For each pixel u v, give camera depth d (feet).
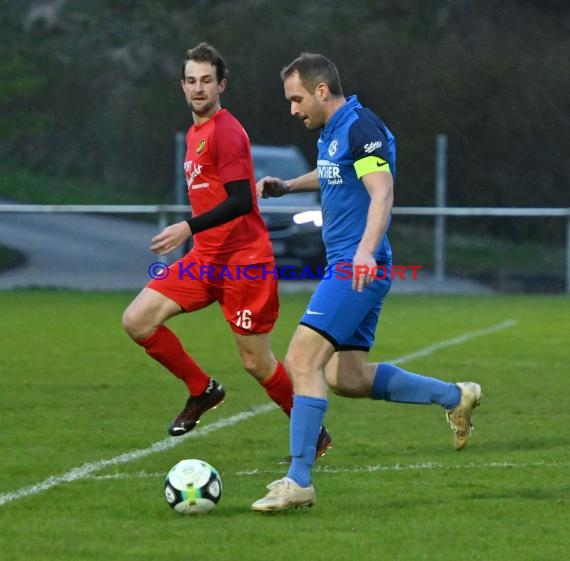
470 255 240.73
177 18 351.67
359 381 65.92
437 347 129.70
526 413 88.48
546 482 64.64
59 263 214.69
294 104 61.82
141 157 318.86
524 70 293.02
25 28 353.31
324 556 50.31
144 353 123.03
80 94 332.60
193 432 80.33
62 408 89.86
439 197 199.82
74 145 327.06
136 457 71.51
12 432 79.77
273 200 204.85
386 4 329.31
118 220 257.55
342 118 61.00
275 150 216.54
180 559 49.93
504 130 290.76
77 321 152.76
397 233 249.96
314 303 60.03
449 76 296.10
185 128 315.78
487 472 67.26
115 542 52.44
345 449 74.49
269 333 73.36
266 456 72.28
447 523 55.93
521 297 195.93
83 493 61.82
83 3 362.74
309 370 59.21
